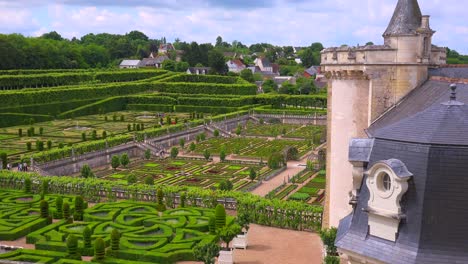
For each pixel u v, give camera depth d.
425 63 45.16
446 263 21.91
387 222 23.84
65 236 54.97
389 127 27.34
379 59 45.25
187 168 102.12
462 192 22.66
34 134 137.88
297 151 113.06
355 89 47.38
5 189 76.88
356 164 27.09
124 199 73.56
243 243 54.59
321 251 53.72
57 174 95.62
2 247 52.84
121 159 102.69
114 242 50.41
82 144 105.94
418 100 42.19
